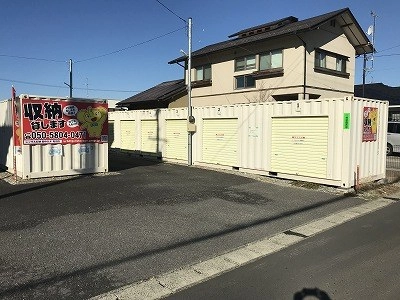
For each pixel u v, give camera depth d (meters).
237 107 13.33
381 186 10.94
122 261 5.00
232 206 8.28
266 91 19.70
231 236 6.16
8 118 12.66
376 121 11.20
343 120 10.11
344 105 10.07
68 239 5.85
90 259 5.05
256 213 7.70
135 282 4.36
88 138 12.54
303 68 17.91
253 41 19.48
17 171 11.89
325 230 6.55
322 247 5.61
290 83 18.50
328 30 19.48
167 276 4.54
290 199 9.10
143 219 7.09
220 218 7.27
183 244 5.72
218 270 4.73
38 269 4.69
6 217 7.07
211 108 14.47
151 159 18.09
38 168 11.51
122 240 5.85
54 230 6.29
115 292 4.10
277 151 11.94
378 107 11.26
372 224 6.94
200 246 5.65
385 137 11.77
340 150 10.22
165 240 5.89
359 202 8.91
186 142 16.14
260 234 6.30
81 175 12.37
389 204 8.77
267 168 12.27
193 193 9.66
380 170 11.59
